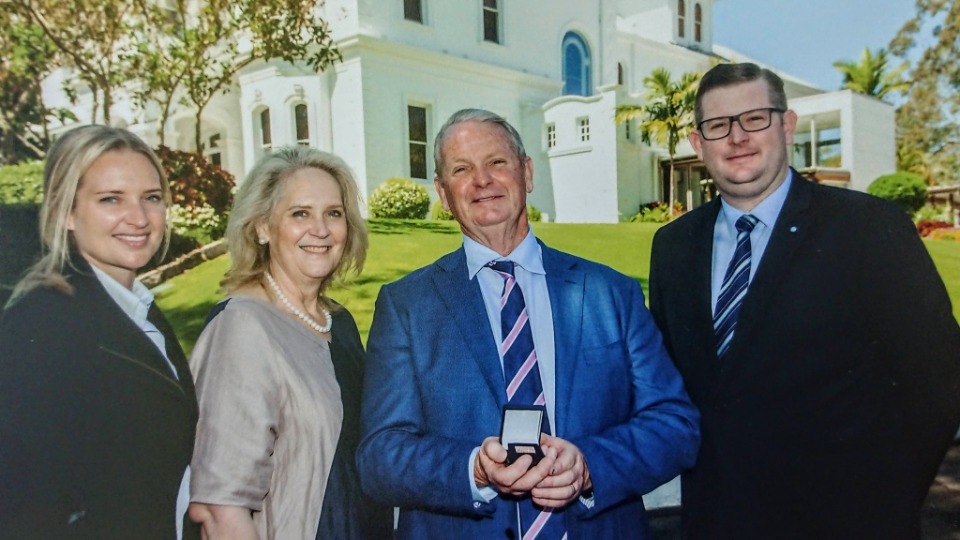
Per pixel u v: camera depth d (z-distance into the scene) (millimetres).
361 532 2199
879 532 2248
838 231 2336
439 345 2178
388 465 2002
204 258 7980
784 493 2311
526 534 2057
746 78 2467
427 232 9641
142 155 2117
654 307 2795
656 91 14812
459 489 1940
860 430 2266
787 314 2322
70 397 1758
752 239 2506
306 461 2111
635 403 2203
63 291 1888
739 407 2369
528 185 2439
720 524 2389
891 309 2246
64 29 7691
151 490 1878
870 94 17109
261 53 9055
